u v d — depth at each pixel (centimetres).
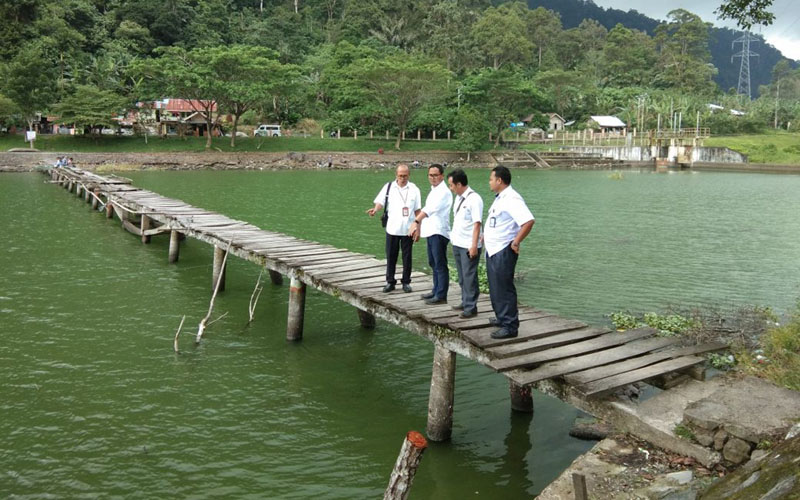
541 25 13650
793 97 12925
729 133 8981
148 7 9081
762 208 3091
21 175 4662
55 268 1603
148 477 640
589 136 8056
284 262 1150
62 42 7512
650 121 8994
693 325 1080
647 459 554
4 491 610
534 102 8088
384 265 1152
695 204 3275
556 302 1324
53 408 796
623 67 12594
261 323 1182
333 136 7706
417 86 6800
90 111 5991
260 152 6388
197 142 6519
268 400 835
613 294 1394
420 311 823
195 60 6212
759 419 544
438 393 732
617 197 3644
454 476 652
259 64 6266
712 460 526
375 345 1066
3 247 1859
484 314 826
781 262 1766
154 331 1116
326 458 686
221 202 3116
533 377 638
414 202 922
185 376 912
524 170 6531
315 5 12056
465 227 782
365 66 6788
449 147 7469
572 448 709
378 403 832
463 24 11781
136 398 831
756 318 1146
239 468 661
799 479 390
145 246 1933
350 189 3912
